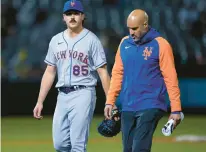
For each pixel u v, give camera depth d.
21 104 56.78
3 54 56.88
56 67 21.83
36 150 34.38
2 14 57.22
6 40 57.19
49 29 57.47
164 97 19.38
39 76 57.09
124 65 19.52
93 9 57.81
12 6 57.53
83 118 20.98
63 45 21.19
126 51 19.45
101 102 55.62
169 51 19.08
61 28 57.47
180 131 45.22
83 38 21.14
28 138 40.53
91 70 21.28
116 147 35.62
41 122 51.62
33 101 56.88
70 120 21.19
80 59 21.03
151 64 19.12
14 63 57.03
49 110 56.06
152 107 19.08
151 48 19.11
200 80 57.47
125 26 57.91
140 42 19.22
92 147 35.62
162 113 19.33
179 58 57.84
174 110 18.88
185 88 57.28
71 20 20.95
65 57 21.14
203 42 58.34
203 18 58.53
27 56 57.22
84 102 20.97
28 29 57.56
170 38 58.25
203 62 57.84
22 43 57.38
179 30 58.34
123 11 58.09
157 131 44.84
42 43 57.47
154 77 19.22
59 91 21.45
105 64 21.30
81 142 21.12
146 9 58.34
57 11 57.56
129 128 19.55
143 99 19.19
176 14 58.38
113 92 19.88
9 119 54.56
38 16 57.62
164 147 35.69
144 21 19.06
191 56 57.94
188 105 57.31
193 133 43.91
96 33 57.75
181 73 57.41
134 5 58.28
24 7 57.72
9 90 56.59
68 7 20.92
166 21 58.34
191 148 35.34
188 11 58.59
